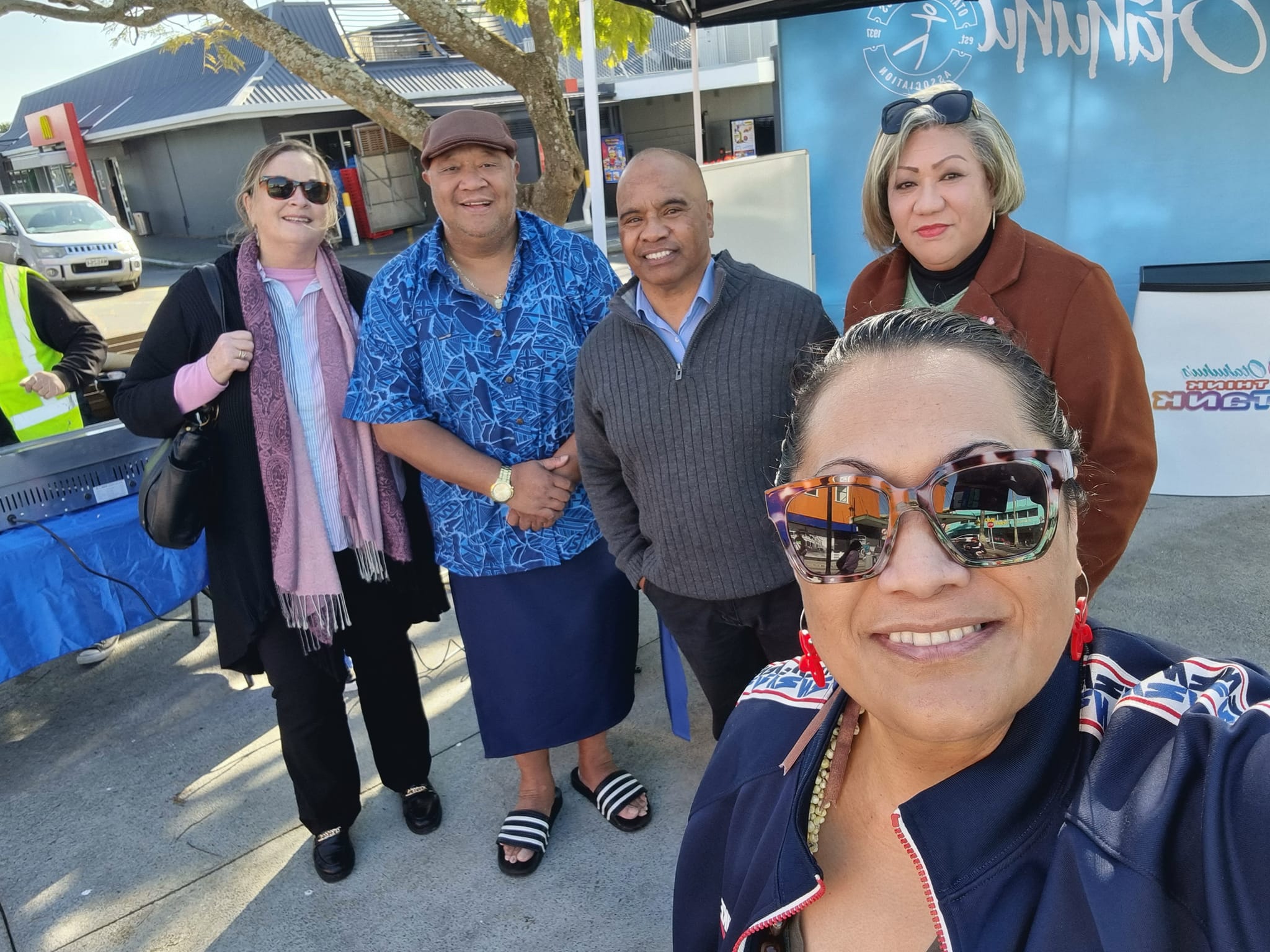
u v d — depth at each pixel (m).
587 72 3.48
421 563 2.35
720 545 1.85
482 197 1.94
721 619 1.98
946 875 0.68
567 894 2.14
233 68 5.24
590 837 2.32
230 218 21.16
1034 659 0.67
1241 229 3.74
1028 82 3.90
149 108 22.56
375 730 2.37
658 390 1.82
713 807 0.97
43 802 2.66
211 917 2.16
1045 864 0.66
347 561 2.21
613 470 2.05
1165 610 2.96
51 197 13.41
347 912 2.15
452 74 20.62
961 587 0.66
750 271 1.85
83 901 2.25
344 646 2.28
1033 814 0.68
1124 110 3.77
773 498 0.74
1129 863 0.59
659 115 19.50
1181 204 3.80
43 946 2.12
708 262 1.90
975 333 0.75
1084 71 3.79
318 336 2.11
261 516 2.05
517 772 2.61
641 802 2.34
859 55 4.14
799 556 0.74
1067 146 3.92
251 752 2.82
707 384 1.77
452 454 2.04
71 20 4.22
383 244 18.38
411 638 3.45
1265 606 2.91
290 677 2.13
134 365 2.07
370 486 2.16
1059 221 4.04
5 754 2.93
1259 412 3.64
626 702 2.32
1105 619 2.95
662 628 2.36
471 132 1.89
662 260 1.80
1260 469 3.69
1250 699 0.65
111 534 2.64
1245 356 3.59
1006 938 0.65
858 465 0.70
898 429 0.69
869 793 0.82
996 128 1.73
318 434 2.11
